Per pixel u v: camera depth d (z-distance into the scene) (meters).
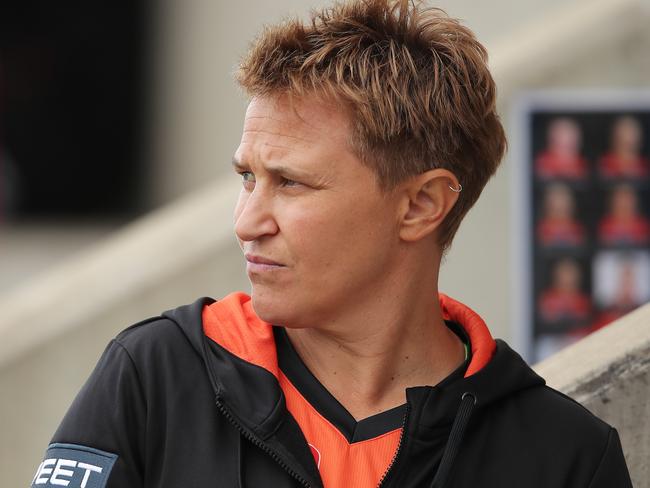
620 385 6.38
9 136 34.84
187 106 29.20
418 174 4.83
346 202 4.68
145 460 4.82
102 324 13.54
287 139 4.63
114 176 33.56
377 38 4.79
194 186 29.02
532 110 12.51
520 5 19.95
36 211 34.97
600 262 12.52
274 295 4.78
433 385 5.19
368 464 4.87
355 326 4.96
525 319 12.59
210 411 4.85
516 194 12.57
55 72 34.12
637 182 12.45
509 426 5.07
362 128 4.63
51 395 13.62
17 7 33.88
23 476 13.73
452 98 4.83
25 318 13.73
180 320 5.09
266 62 4.72
